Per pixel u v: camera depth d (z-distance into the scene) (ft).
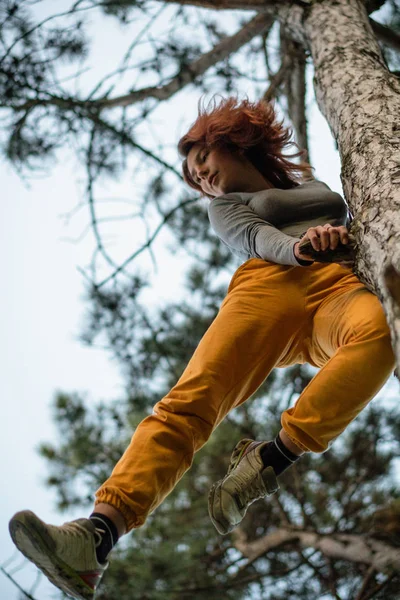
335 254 7.22
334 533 18.24
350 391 7.11
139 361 21.07
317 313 7.98
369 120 9.18
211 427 7.36
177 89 17.84
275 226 8.61
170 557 17.92
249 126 9.24
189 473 20.44
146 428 7.13
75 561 6.11
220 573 19.36
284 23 14.29
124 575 17.70
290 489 20.86
